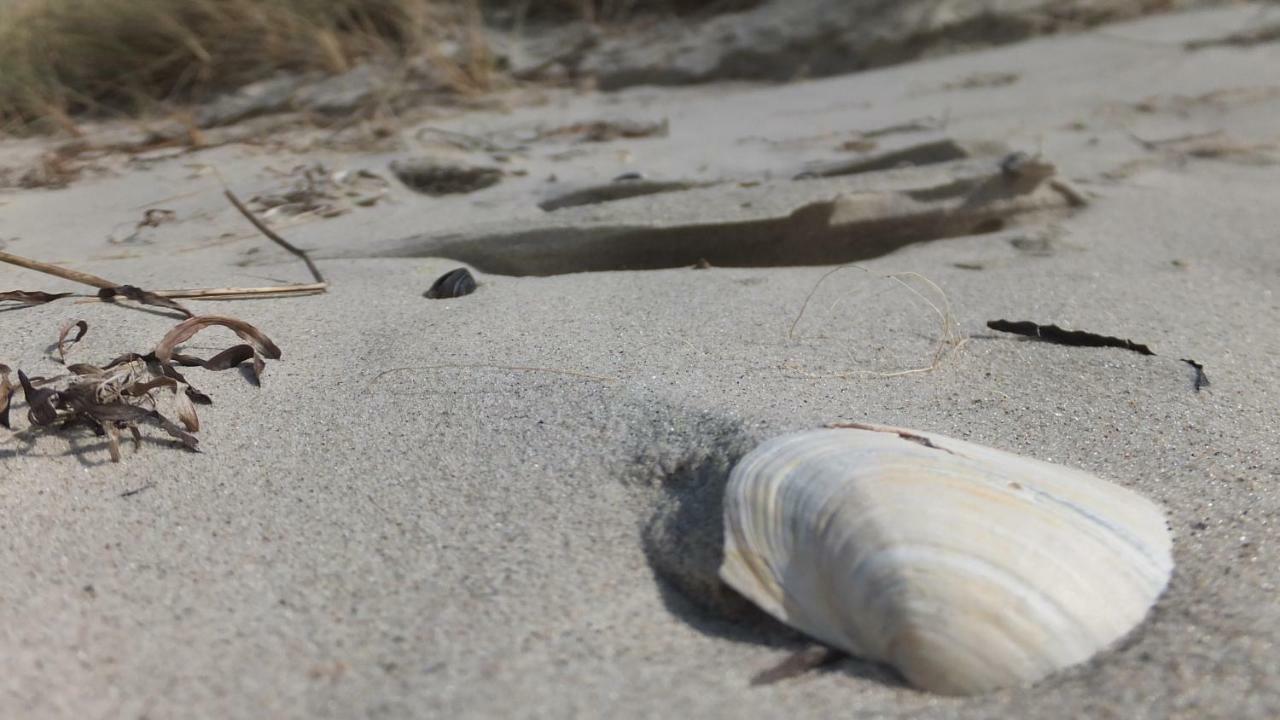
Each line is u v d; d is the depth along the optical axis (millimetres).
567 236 506
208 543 301
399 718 246
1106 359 384
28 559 294
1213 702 243
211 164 680
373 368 373
